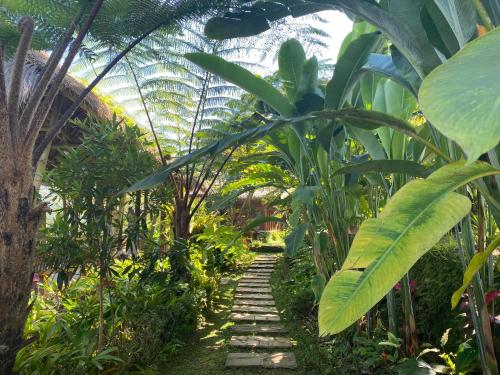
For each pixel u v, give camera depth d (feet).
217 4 10.15
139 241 11.92
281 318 15.65
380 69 7.68
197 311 14.55
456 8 4.17
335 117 6.45
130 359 9.22
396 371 7.47
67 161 9.35
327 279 11.57
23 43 7.56
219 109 18.30
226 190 20.24
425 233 3.37
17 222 7.14
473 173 3.34
